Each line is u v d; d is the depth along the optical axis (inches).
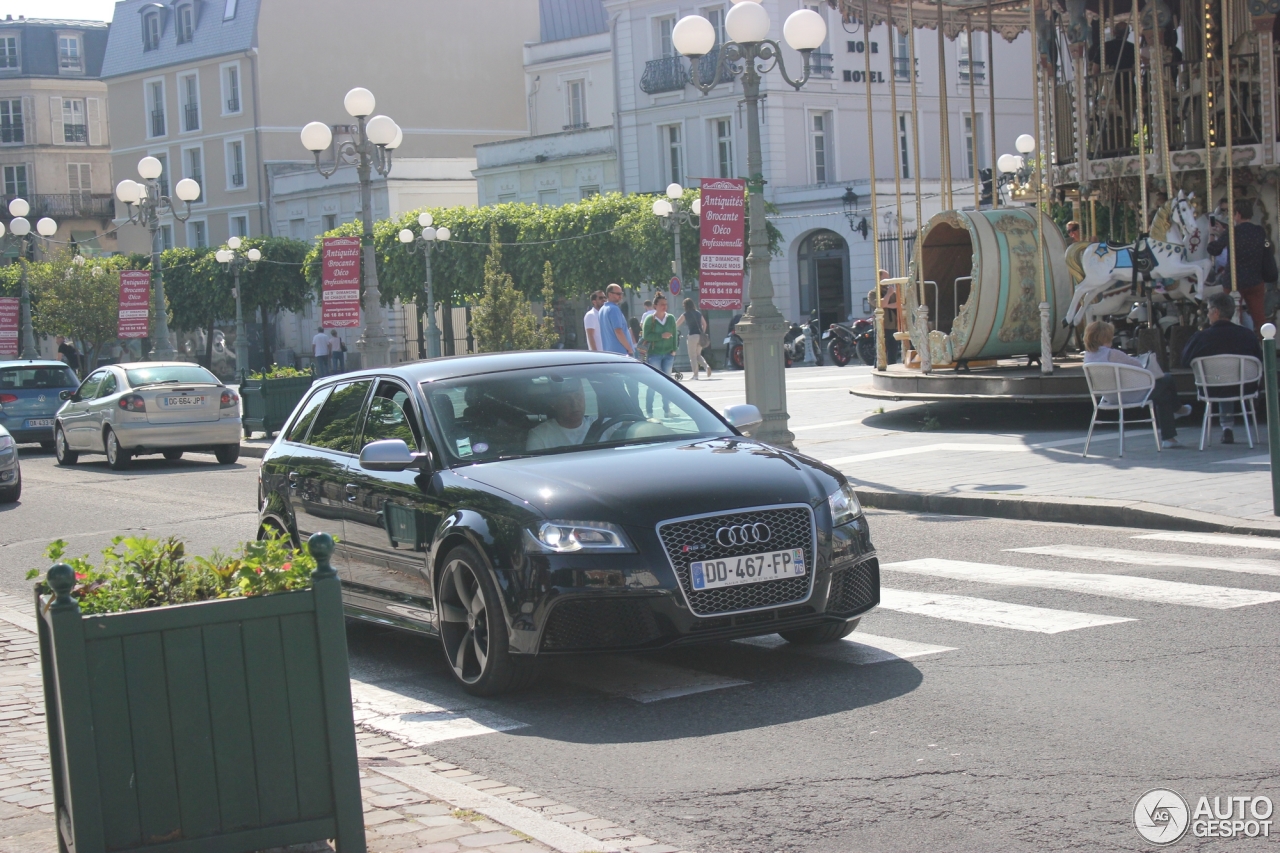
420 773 248.8
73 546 609.3
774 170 2162.9
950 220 871.1
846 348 1744.6
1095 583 391.9
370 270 992.2
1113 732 254.7
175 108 3127.5
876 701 285.6
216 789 186.4
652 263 1908.2
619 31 2367.1
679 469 308.8
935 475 614.9
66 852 199.2
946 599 383.2
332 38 3024.1
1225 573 394.6
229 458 1013.8
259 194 2947.8
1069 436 727.1
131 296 1344.7
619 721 284.2
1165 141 775.7
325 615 191.0
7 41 3848.4
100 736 180.7
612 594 286.5
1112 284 770.8
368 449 332.8
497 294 1592.0
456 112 3164.4
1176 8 864.9
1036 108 832.3
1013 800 222.2
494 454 333.1
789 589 298.2
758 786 237.0
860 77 2234.3
